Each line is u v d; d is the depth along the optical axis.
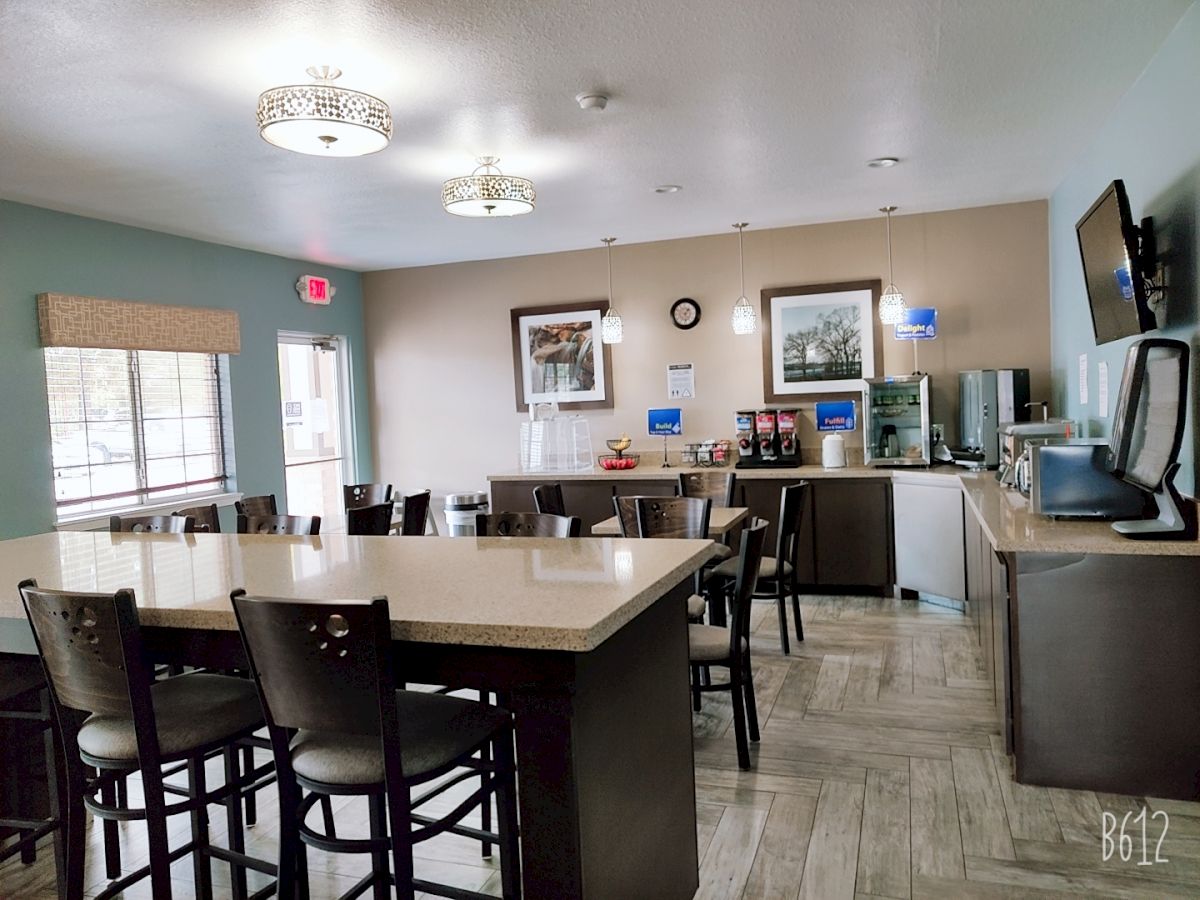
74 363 4.68
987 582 3.55
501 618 1.55
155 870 1.75
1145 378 2.85
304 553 2.53
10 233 4.32
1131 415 2.74
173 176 3.96
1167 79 2.88
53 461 4.52
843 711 3.46
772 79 3.07
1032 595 2.72
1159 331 3.13
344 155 3.08
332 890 2.33
